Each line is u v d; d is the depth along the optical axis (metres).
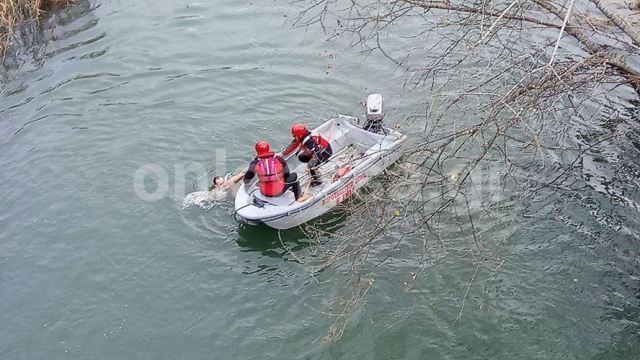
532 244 10.15
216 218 10.80
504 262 9.85
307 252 10.27
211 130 12.83
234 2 17.44
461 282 9.55
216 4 17.39
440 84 12.35
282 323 9.12
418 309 9.21
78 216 10.91
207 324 9.14
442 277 9.63
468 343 8.76
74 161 12.13
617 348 8.65
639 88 9.55
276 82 14.15
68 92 14.27
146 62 15.18
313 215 10.76
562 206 10.78
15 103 14.05
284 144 12.38
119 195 11.30
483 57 10.97
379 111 11.48
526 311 9.15
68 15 17.44
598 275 9.66
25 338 8.99
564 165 11.54
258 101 13.62
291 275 9.84
